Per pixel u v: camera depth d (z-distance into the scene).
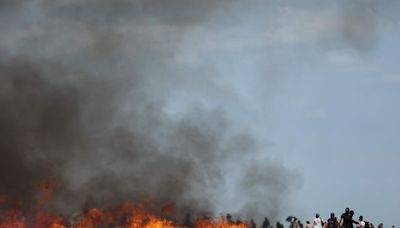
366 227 72.31
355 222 71.81
